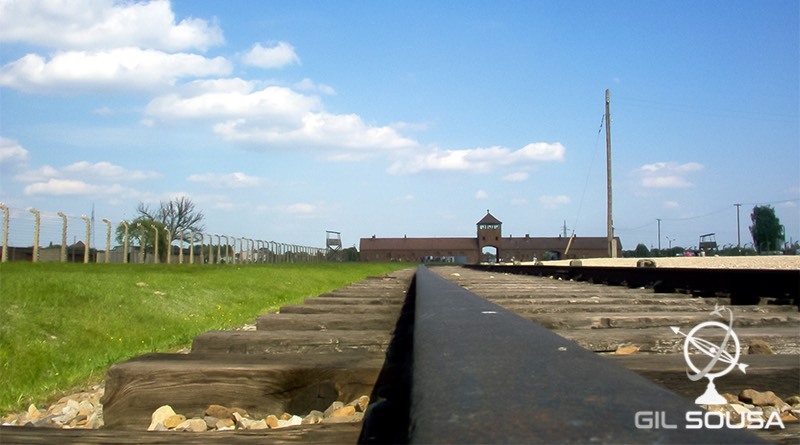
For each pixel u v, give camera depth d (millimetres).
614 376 1704
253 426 3244
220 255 47656
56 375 8047
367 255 151625
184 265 35969
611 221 44688
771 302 7984
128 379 3467
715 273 9578
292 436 2396
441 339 2406
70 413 4730
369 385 3564
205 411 3424
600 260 45656
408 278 20250
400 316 6066
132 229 38406
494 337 2439
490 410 1341
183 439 2357
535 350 2131
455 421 1266
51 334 10086
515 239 154000
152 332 11812
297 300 19859
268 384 3529
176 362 3672
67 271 18703
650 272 11734
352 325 5836
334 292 10945
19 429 2479
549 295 9328
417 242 153000
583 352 2098
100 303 12445
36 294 11695
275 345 4699
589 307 7145
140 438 2344
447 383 1631
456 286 6699
